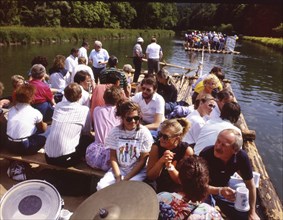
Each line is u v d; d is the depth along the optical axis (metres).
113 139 3.38
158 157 3.19
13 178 3.85
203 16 101.31
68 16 52.03
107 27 59.97
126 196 2.23
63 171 3.91
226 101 4.13
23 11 46.16
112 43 43.28
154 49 11.20
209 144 3.55
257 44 54.44
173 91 5.76
